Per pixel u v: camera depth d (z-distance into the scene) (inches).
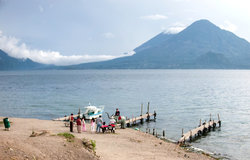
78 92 4220.0
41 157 650.8
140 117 2054.6
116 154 899.4
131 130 1526.8
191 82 6948.8
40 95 3784.5
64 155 698.2
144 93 4094.5
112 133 1330.0
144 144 1146.7
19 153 631.2
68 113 2434.8
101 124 1315.2
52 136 845.2
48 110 2576.3
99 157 800.3
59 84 6117.1
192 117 2263.8
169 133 1673.2
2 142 669.9
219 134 1660.9
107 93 4077.3
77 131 1309.1
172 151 1085.8
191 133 1491.1
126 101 3216.0
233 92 4379.9
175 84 6131.9
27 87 5226.4
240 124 1982.0
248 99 3472.0
